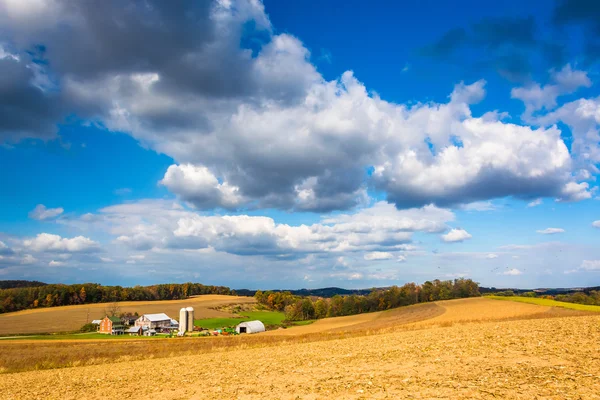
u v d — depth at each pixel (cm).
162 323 13412
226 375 2336
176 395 1856
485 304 11119
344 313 17025
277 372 2256
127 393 2045
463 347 2514
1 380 3022
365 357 2558
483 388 1384
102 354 4978
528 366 1723
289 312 17012
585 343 2200
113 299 19512
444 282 18600
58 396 2139
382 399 1366
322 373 2064
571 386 1323
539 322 3988
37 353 5347
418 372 1817
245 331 11556
